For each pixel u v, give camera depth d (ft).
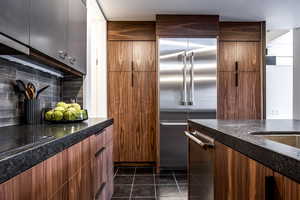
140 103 13.41
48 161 3.27
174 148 12.60
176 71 12.58
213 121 6.30
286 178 2.15
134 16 12.80
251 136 3.40
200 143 4.92
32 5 4.79
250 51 13.75
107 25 13.35
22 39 4.39
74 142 4.42
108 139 8.16
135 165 13.47
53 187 3.45
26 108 6.43
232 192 3.57
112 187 9.07
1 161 2.19
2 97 5.68
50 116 6.51
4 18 3.83
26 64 6.56
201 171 5.73
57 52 6.06
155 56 13.34
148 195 9.30
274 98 19.88
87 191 5.39
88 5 9.91
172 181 11.02
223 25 13.66
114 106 13.39
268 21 13.83
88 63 9.68
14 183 2.40
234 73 13.70
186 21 12.62
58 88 9.18
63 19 6.51
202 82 12.62
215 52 12.66
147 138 13.38
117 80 13.42
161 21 12.55
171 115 12.59
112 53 13.42
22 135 4.07
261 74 13.70
